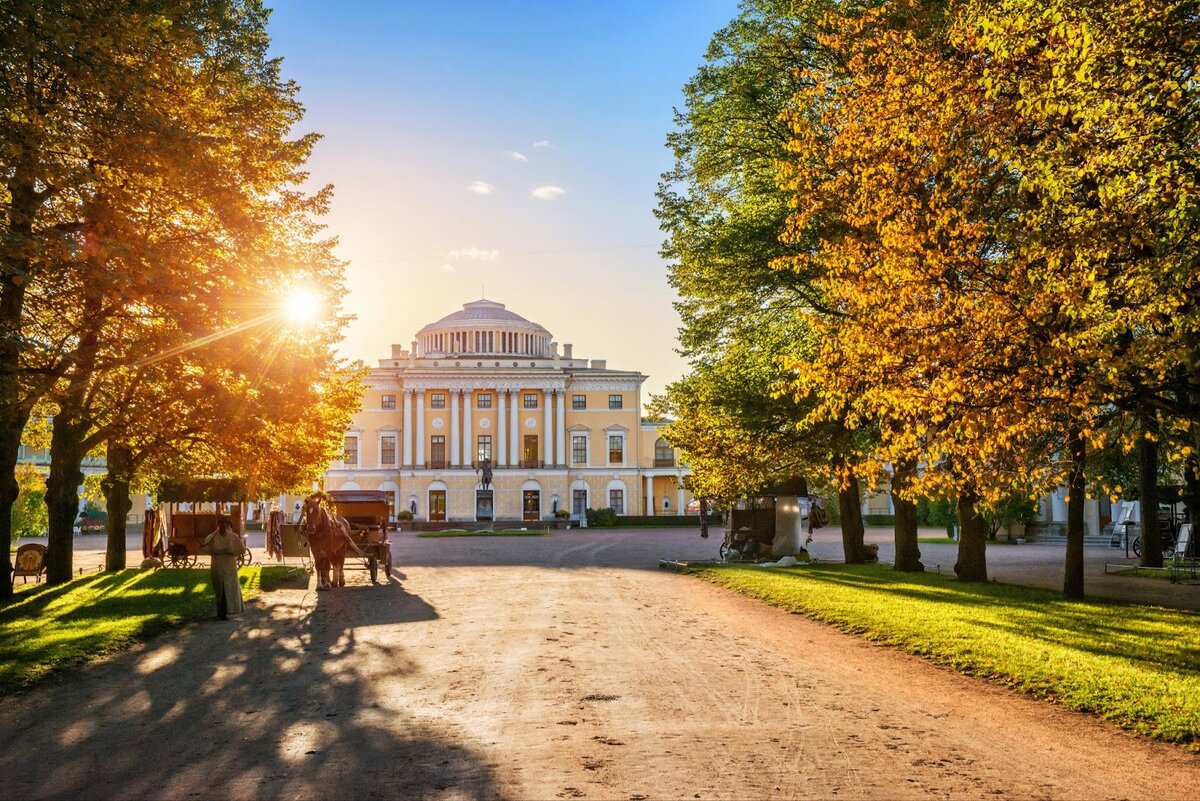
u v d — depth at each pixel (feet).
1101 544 164.76
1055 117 39.22
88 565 121.49
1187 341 35.27
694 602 69.82
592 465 333.42
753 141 88.79
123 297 48.03
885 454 44.62
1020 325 38.09
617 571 104.22
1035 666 38.52
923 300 41.45
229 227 55.77
